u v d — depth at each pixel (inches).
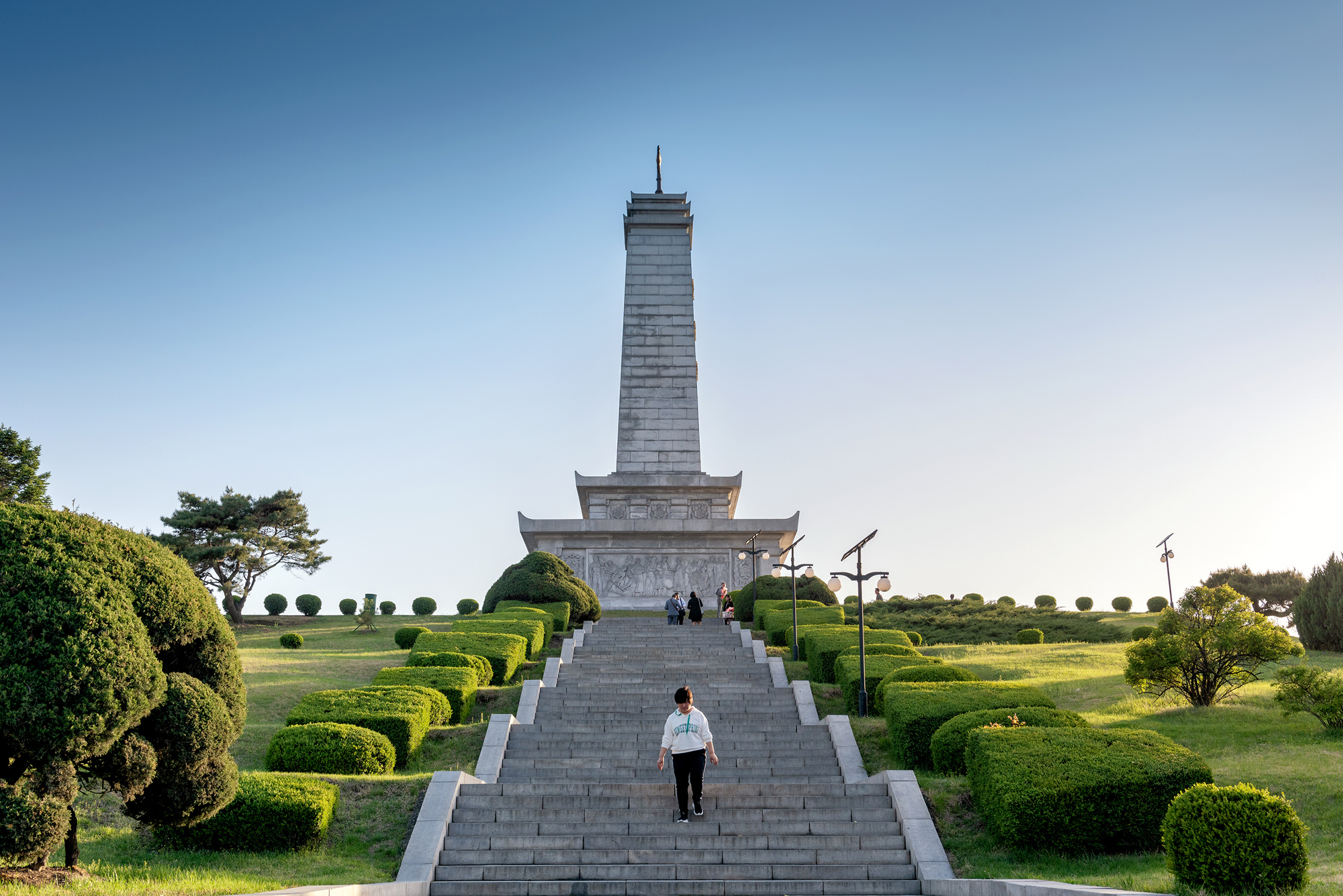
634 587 1951.3
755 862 579.8
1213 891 423.8
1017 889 429.7
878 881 555.8
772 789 657.6
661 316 2134.6
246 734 866.1
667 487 2052.2
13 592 422.6
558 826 621.9
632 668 1148.5
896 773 660.1
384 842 607.5
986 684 872.3
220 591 2128.4
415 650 1159.0
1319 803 586.2
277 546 2162.9
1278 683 868.0
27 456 1539.1
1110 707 952.3
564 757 816.3
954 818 623.2
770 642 1423.5
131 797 464.8
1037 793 563.2
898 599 2250.2
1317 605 1396.4
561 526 1957.4
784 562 2143.2
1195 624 952.9
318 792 613.3
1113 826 561.3
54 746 413.4
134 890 427.2
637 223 2180.1
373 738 765.3
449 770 743.1
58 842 420.2
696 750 613.9
